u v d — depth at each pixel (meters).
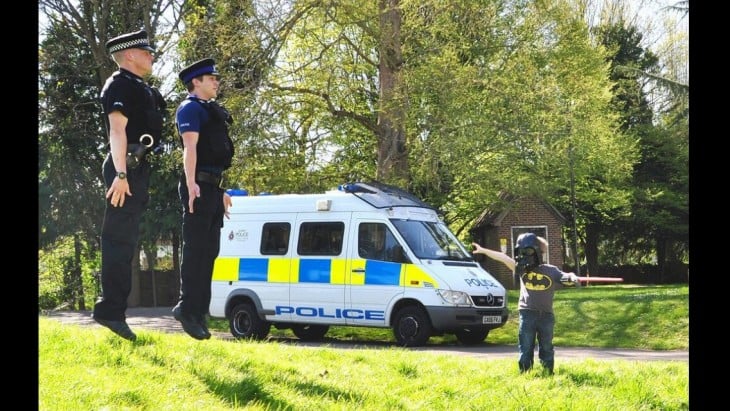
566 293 27.28
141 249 36.44
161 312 28.75
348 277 16.12
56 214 34.00
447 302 15.28
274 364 7.58
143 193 6.78
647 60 46.66
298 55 24.36
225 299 17.39
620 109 43.75
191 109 6.84
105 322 6.94
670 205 45.59
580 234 48.41
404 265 15.67
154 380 6.19
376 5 22.28
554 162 25.80
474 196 27.59
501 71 24.19
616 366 9.40
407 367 8.66
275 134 22.62
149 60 6.86
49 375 5.89
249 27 22.39
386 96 22.78
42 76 33.25
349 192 16.58
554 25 26.64
